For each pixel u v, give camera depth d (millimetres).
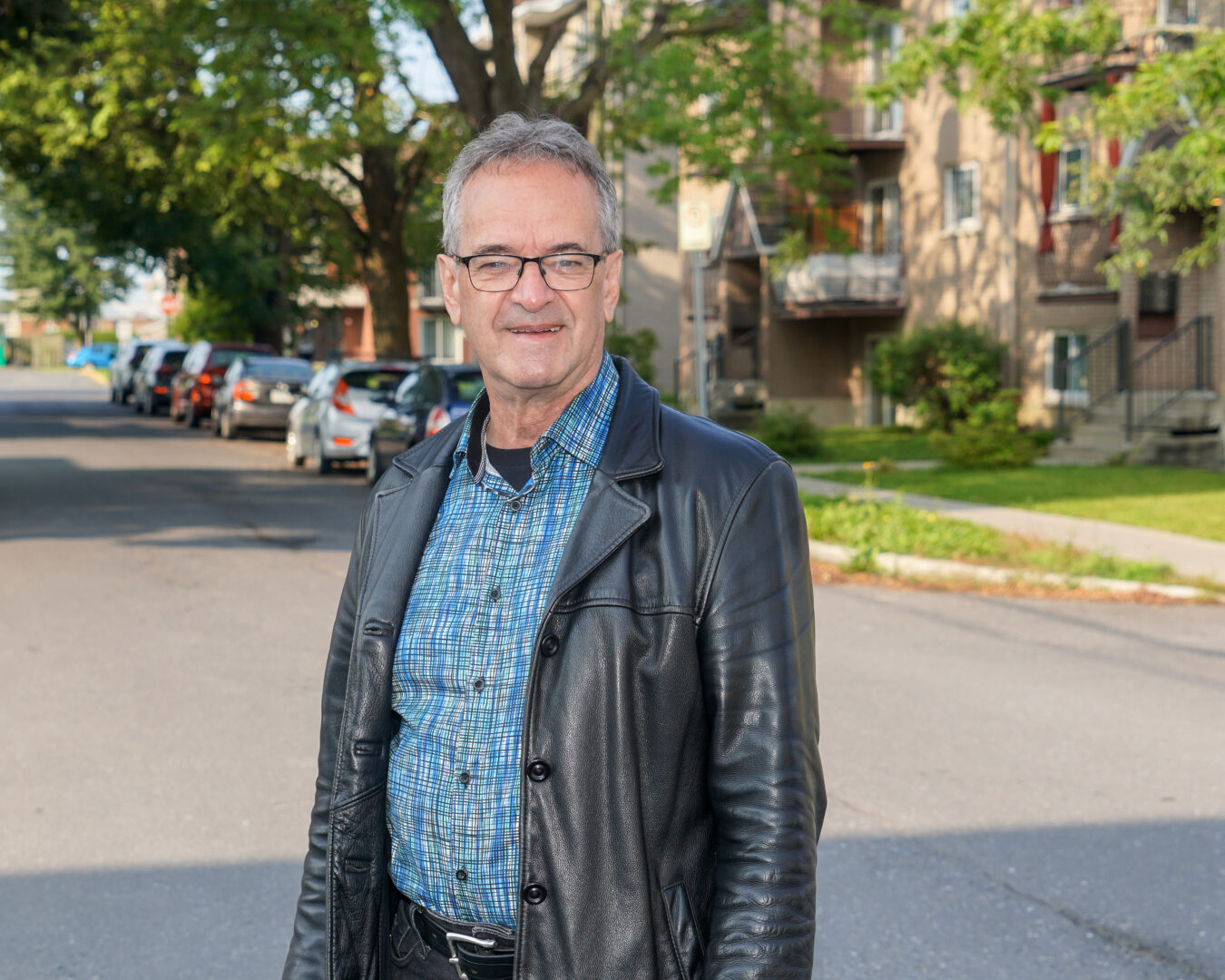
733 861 1800
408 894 2006
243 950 4203
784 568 1883
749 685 1826
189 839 5090
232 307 40656
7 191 36406
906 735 6449
